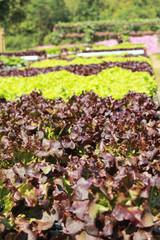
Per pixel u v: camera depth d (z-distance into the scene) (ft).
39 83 25.30
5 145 11.59
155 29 209.56
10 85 25.45
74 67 38.88
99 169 9.73
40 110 16.39
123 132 12.21
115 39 165.48
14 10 176.04
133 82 23.72
